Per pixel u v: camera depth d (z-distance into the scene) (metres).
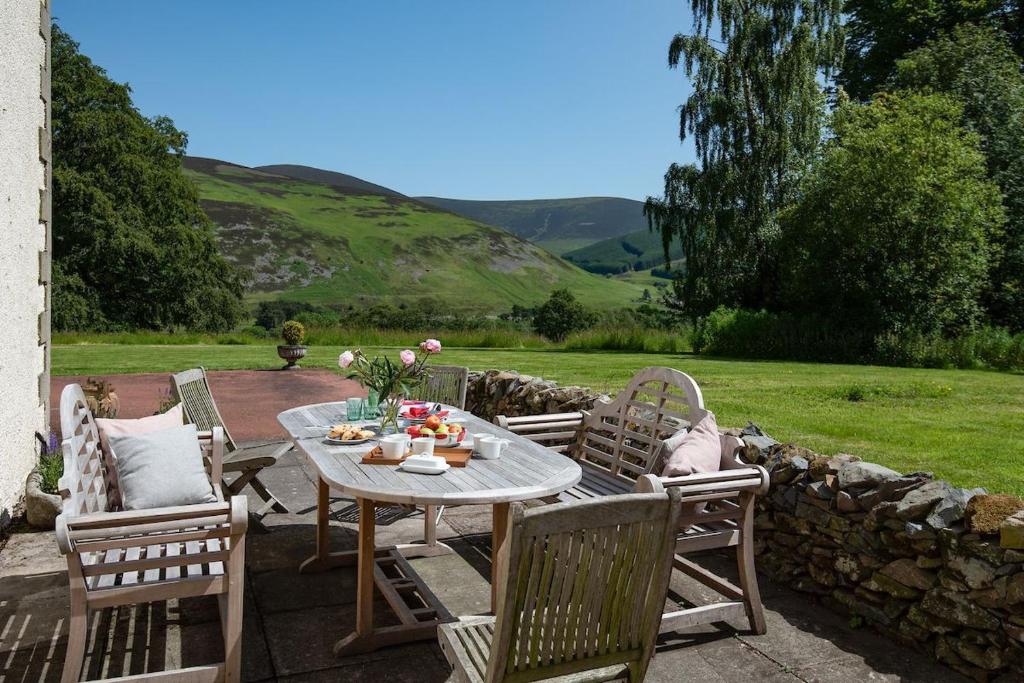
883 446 6.53
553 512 2.04
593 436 5.00
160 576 2.87
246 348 24.44
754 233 27.62
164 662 3.16
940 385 11.62
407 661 3.24
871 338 21.08
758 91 27.97
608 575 2.25
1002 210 22.02
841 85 32.44
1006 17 28.48
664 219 30.08
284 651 3.32
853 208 22.00
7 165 5.07
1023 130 23.58
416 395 6.30
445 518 5.43
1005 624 3.07
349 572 4.30
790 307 25.73
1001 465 5.75
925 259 21.39
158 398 11.30
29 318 5.68
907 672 3.24
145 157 46.66
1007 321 23.44
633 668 2.42
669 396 4.45
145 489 3.52
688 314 29.36
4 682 2.98
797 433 7.18
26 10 5.53
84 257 42.75
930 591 3.39
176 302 46.16
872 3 31.23
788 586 4.24
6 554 4.44
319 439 4.14
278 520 5.29
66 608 3.70
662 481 3.34
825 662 3.32
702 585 4.20
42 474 5.31
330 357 19.53
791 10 27.42
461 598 3.96
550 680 2.35
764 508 4.46
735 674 3.20
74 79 43.78
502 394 8.44
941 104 21.89
